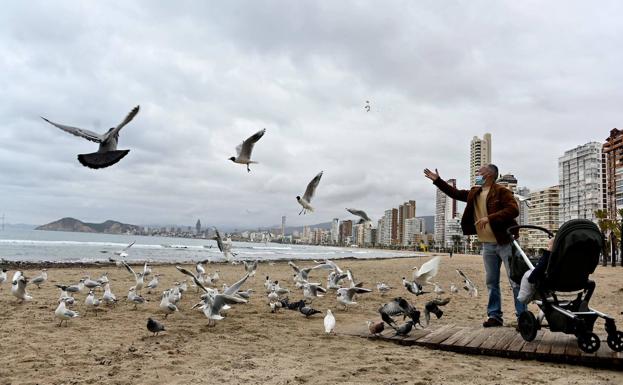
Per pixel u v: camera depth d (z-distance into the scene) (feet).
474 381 17.90
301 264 135.85
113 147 19.74
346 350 23.34
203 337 26.84
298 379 18.13
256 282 68.54
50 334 27.09
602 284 71.51
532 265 23.25
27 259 128.77
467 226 29.89
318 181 39.06
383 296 51.96
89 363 20.67
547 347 21.86
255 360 21.17
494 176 28.68
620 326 30.35
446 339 24.23
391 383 17.69
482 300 49.75
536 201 542.57
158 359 21.33
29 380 18.08
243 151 32.83
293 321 33.19
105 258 145.69
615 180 362.12
